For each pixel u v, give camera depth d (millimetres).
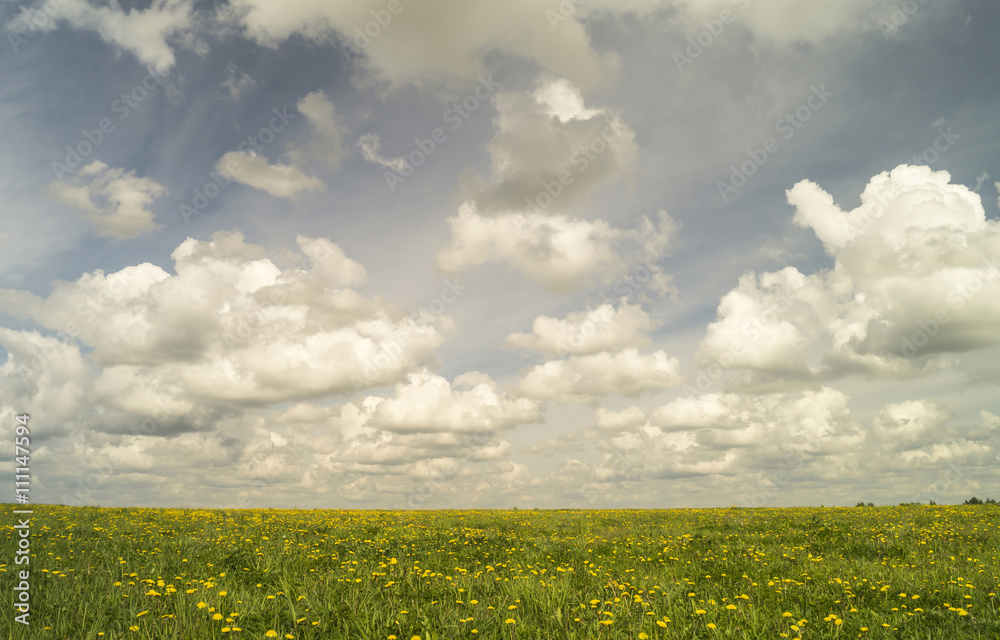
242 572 10258
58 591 8266
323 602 7977
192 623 6969
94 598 8016
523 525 23312
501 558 13078
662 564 12367
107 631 6816
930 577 9930
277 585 9250
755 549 14227
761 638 6660
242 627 6715
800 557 13078
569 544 15492
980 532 17016
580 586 9672
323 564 11578
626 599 8297
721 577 10602
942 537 16062
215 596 8062
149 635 6559
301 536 16844
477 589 9164
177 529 18250
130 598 7945
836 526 19453
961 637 6539
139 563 10852
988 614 7258
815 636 6707
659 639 6703
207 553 12188
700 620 7391
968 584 8805
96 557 11516
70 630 6809
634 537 17312
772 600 8586
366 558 12547
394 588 8914
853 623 7195
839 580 9742
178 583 9211
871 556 13453
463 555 13211
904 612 7676
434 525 22219
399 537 16656
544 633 6824
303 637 6672
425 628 6652
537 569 11180
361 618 7203
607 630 6805
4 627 6672
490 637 6613
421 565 11484
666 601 8188
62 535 14547
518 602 8086
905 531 17906
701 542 15945
